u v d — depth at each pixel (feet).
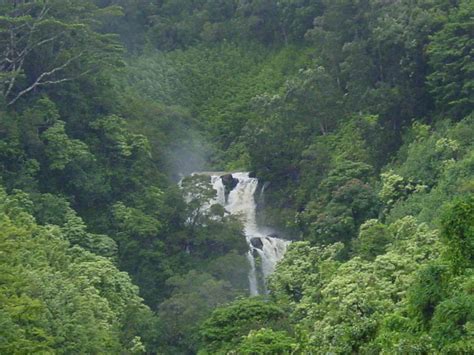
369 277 111.86
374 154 191.01
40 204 169.58
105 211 190.49
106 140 201.87
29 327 102.32
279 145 208.74
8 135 176.55
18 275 103.35
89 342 116.37
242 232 189.88
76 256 153.28
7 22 188.34
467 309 77.61
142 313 151.12
